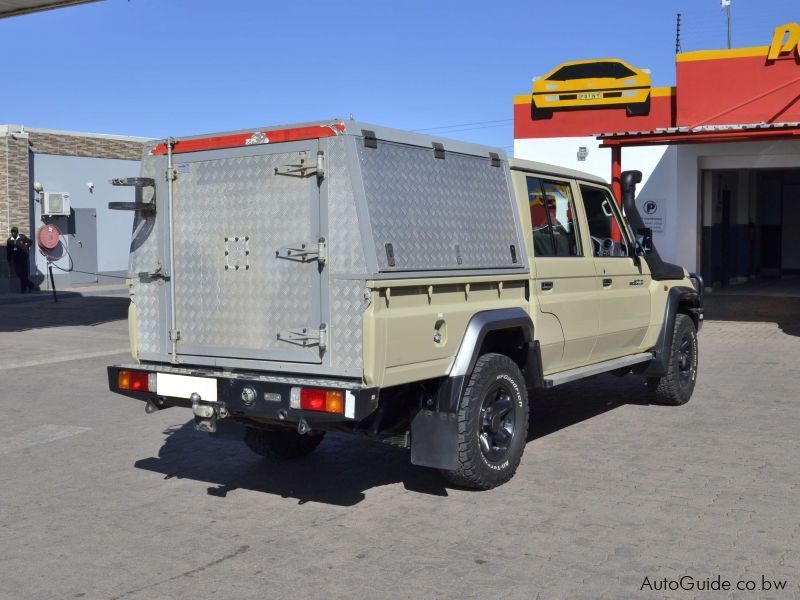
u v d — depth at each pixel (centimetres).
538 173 691
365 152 521
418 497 600
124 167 3019
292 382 522
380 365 510
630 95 2023
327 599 431
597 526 530
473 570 464
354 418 495
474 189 607
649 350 869
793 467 659
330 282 521
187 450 753
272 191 546
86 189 2906
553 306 685
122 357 1313
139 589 449
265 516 567
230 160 564
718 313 1780
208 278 577
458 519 549
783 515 546
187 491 628
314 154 529
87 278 2920
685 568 463
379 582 451
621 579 449
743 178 2541
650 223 2050
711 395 961
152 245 606
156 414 908
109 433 821
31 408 939
